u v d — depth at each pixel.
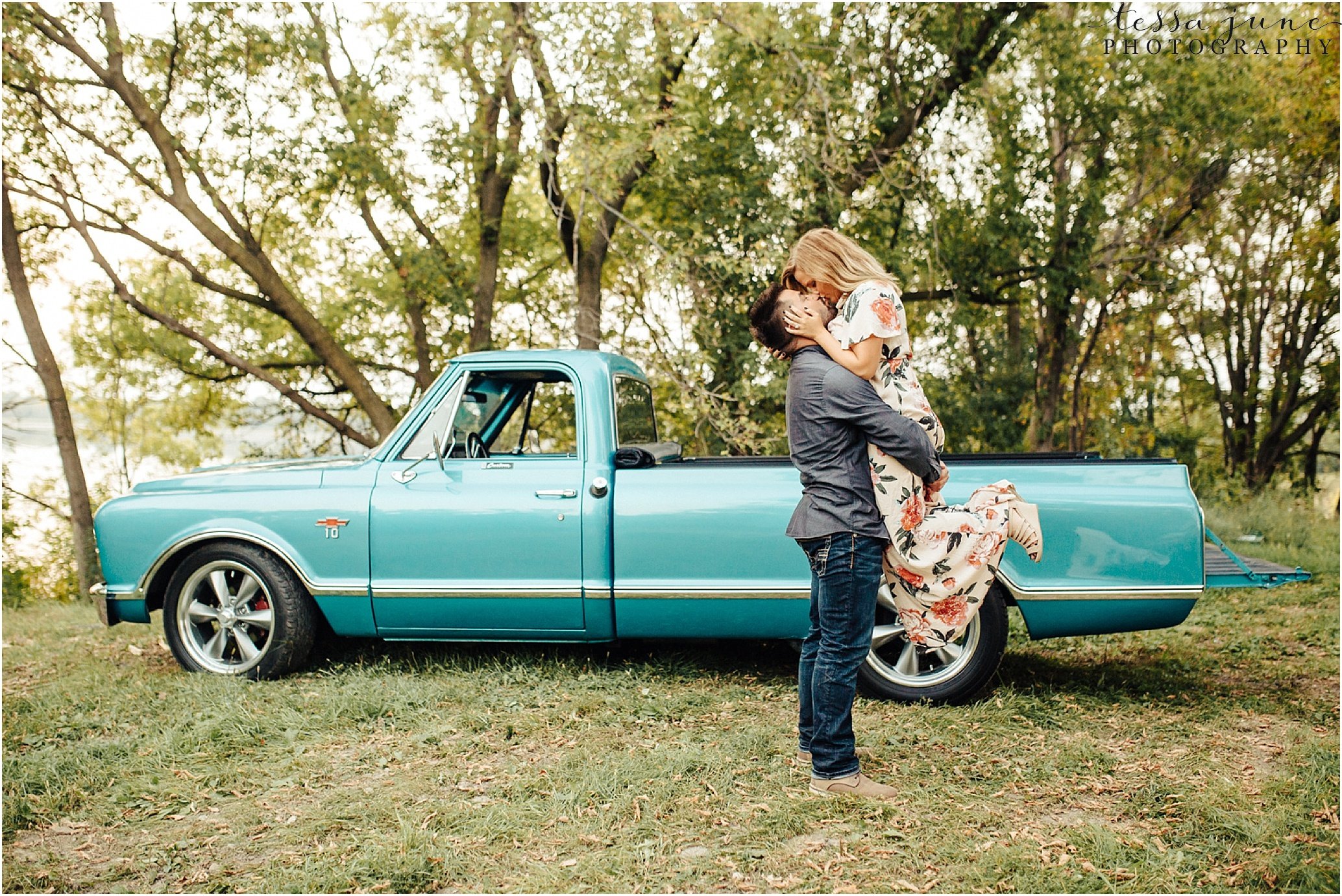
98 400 15.48
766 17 8.88
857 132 10.31
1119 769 3.30
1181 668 4.67
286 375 13.91
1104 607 3.93
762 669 4.60
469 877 2.61
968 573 3.01
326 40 10.57
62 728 3.90
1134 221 14.98
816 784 3.06
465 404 4.61
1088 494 3.95
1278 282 16.81
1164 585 3.88
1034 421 14.48
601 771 3.25
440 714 3.92
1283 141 14.64
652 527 4.22
